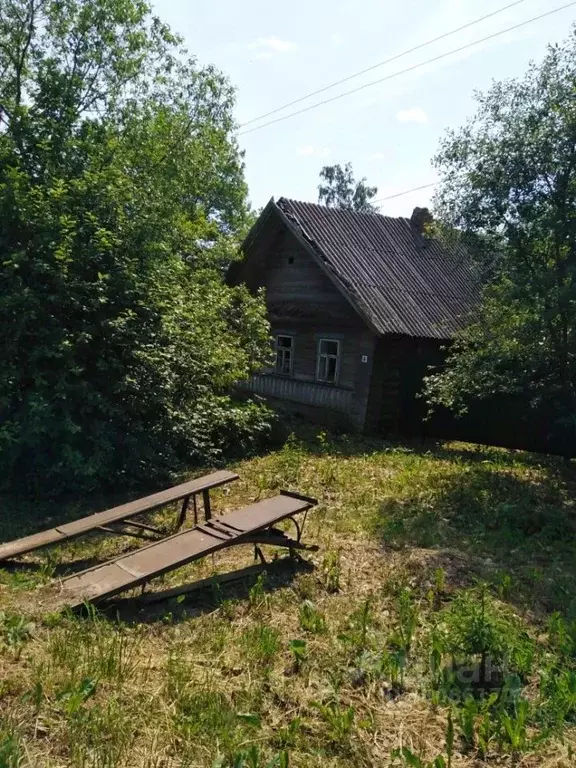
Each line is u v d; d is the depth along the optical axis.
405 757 2.71
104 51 15.32
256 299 13.40
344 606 4.41
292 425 13.31
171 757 2.69
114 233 7.95
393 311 13.10
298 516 6.53
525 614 4.36
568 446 10.70
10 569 4.92
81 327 7.39
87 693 3.04
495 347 8.43
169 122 17.03
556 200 7.61
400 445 11.90
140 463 7.95
